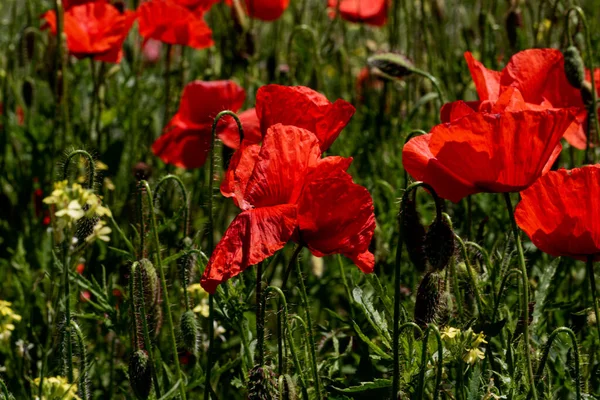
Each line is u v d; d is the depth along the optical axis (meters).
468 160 4.69
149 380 5.25
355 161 9.80
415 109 9.04
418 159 4.83
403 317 5.64
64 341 5.77
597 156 9.05
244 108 11.11
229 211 10.22
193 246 6.36
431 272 5.01
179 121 8.76
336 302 9.23
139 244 6.11
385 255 8.00
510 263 6.47
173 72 10.90
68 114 9.93
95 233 5.89
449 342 5.09
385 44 13.26
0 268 9.20
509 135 4.58
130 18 9.34
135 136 10.37
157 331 5.93
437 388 4.74
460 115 5.35
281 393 4.72
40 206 9.86
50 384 5.18
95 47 9.30
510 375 5.25
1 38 13.11
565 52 6.71
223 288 5.97
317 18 11.93
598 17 11.44
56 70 9.61
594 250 4.88
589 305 7.09
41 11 12.30
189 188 10.24
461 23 11.86
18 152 11.02
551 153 4.79
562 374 6.33
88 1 9.90
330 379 5.70
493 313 5.40
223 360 7.62
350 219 4.65
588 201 4.73
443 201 7.24
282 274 9.01
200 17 10.19
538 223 4.88
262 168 4.57
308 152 4.67
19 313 7.94
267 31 14.92
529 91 5.95
